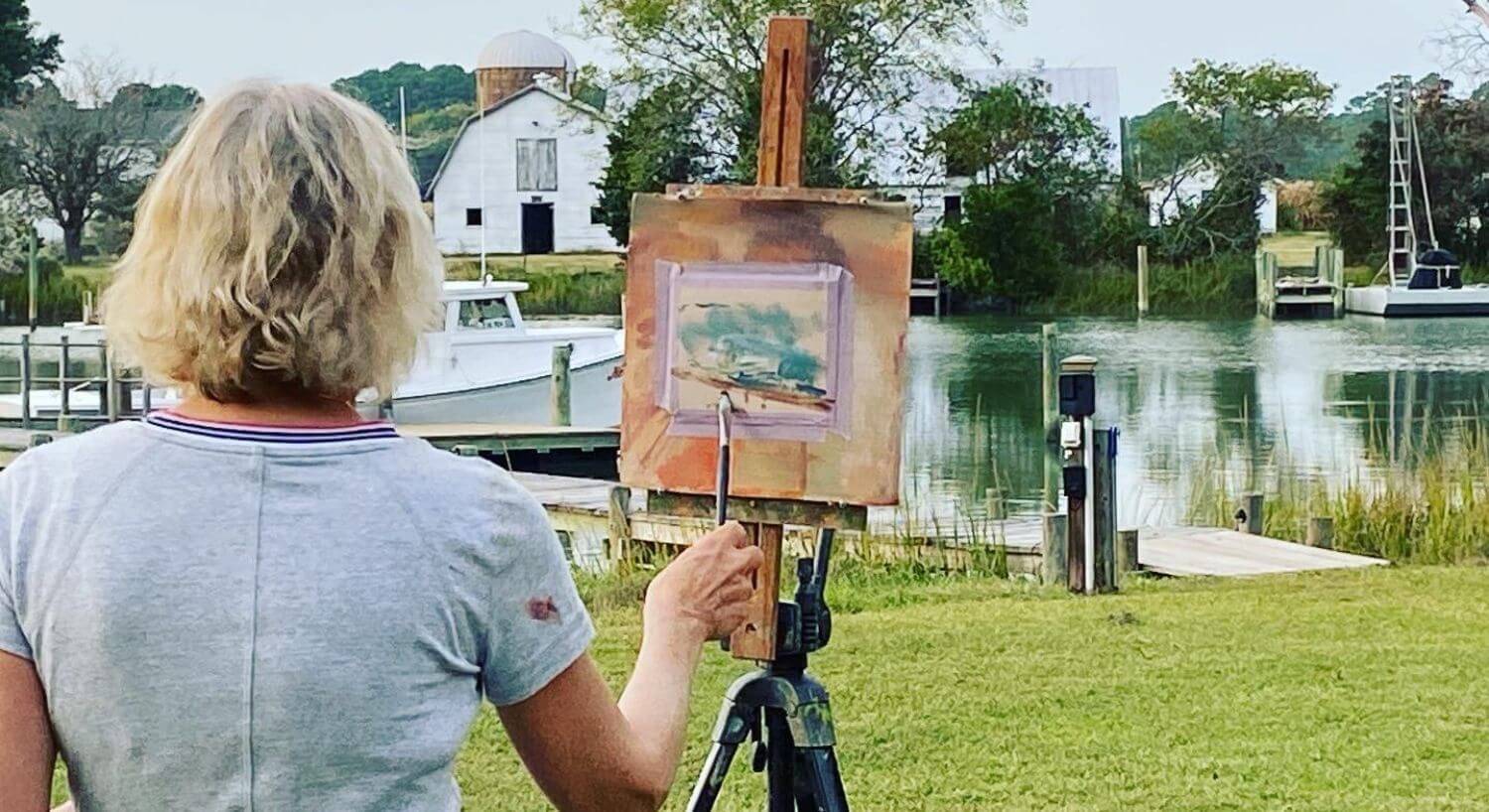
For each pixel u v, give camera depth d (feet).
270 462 6.37
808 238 9.99
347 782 6.24
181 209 6.43
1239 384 94.73
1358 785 19.39
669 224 10.19
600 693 6.82
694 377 10.12
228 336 6.36
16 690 6.28
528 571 6.57
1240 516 41.09
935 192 157.28
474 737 20.70
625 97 149.38
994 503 46.11
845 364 9.95
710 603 7.91
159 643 6.18
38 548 6.31
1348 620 28.30
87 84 167.22
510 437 61.98
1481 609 29.37
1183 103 169.27
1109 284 159.43
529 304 153.17
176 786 6.19
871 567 36.32
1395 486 43.60
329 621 6.22
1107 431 32.37
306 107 6.58
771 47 10.19
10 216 163.84
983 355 117.39
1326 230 170.30
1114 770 19.94
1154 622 28.04
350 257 6.46
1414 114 163.73
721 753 10.29
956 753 20.59
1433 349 114.83
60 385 71.97
